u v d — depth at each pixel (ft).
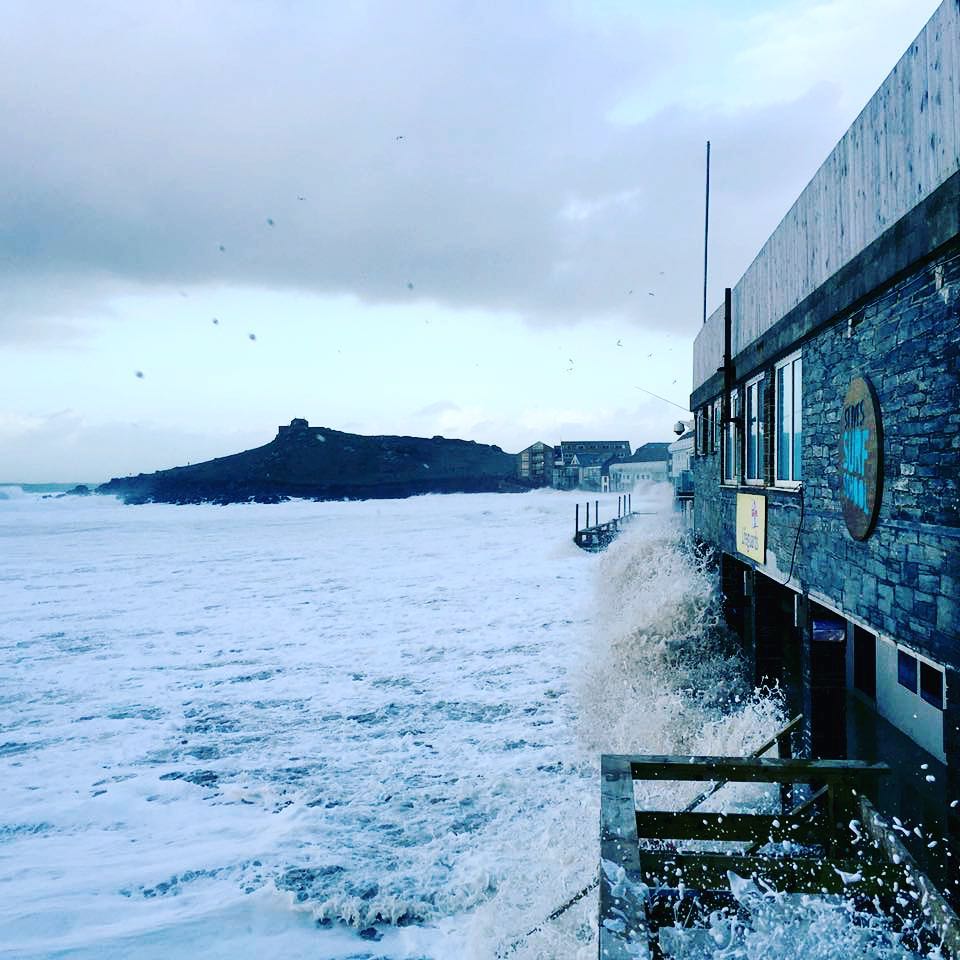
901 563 15.53
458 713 33.81
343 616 57.11
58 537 160.66
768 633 30.37
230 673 41.75
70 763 29.30
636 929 9.20
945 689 13.57
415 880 20.22
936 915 11.05
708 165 48.19
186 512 322.75
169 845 22.57
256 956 17.10
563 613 54.95
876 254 16.20
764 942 11.68
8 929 18.08
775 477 27.63
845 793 13.50
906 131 14.96
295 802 25.41
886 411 16.34
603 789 12.87
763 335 27.68
